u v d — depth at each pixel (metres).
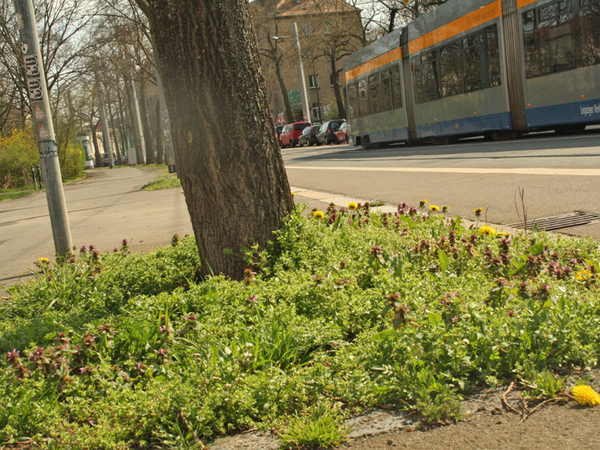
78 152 47.53
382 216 6.75
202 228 5.16
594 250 5.03
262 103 5.14
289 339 3.53
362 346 3.39
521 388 2.95
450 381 3.04
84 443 2.76
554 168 11.65
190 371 3.29
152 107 79.00
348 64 32.66
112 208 15.51
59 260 6.25
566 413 2.68
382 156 23.72
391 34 26.98
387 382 3.00
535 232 5.70
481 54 20.52
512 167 12.95
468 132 21.97
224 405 2.96
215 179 5.02
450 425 2.70
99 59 38.75
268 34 59.44
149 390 3.06
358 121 31.81
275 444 2.70
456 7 21.75
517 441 2.52
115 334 3.80
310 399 3.04
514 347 3.15
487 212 8.23
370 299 4.01
